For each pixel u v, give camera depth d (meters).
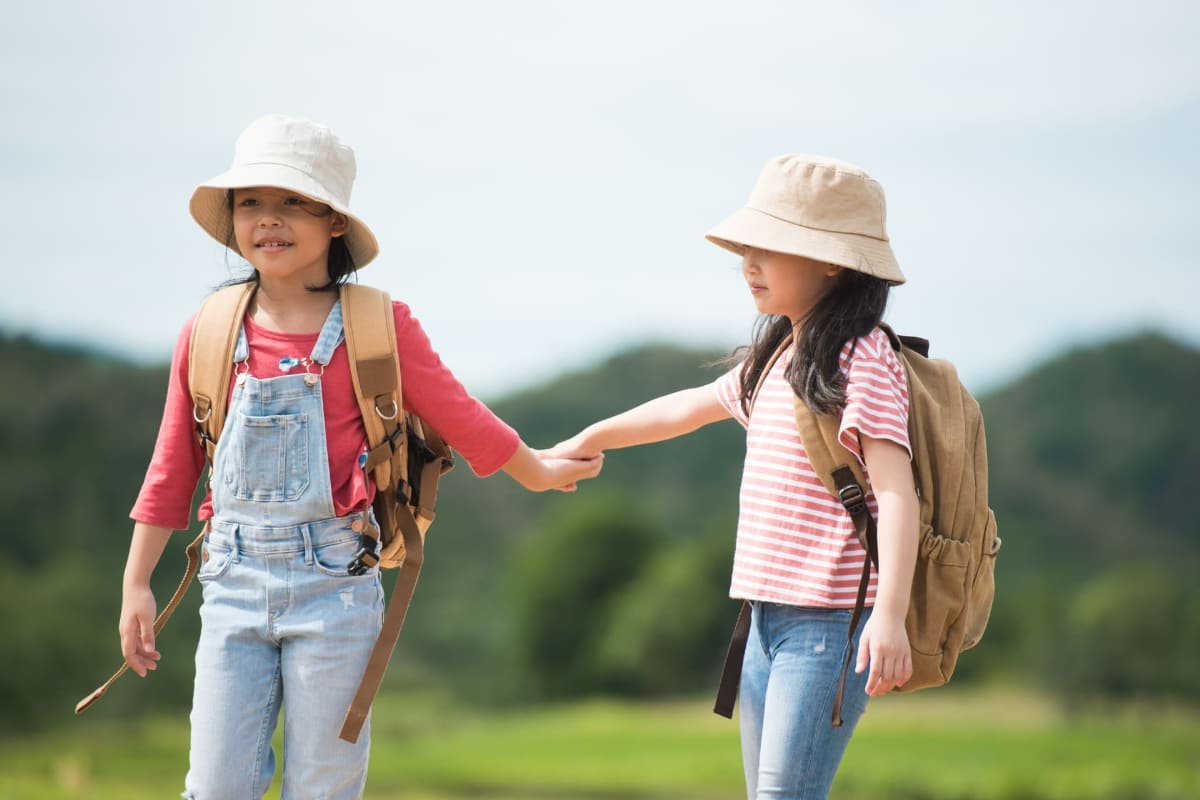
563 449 7.06
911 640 5.66
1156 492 192.12
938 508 5.73
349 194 5.80
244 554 5.46
